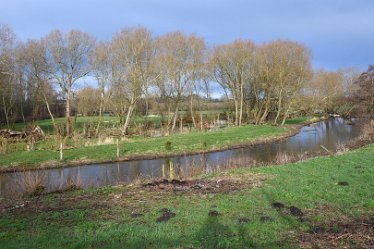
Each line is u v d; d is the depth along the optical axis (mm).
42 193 13891
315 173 14047
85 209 9883
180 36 47062
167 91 48125
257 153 28750
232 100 58969
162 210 9430
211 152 29828
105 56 42188
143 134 40594
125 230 7914
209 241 7180
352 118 73375
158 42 45156
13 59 38750
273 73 52125
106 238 7500
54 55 39781
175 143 31859
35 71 40625
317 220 8359
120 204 10305
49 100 52000
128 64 41719
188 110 56969
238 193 11156
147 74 42500
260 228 7867
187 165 20078
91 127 43125
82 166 24219
